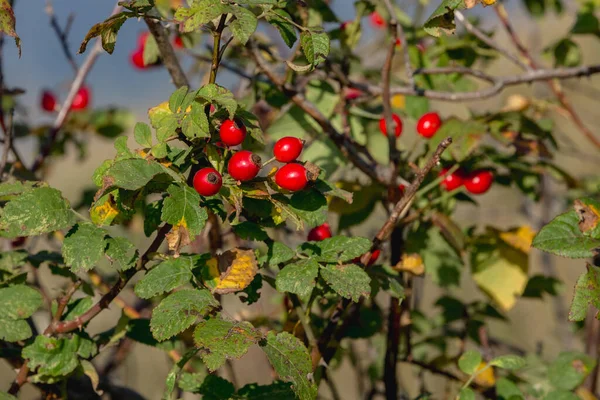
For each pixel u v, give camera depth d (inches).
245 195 25.9
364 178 35.8
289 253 26.7
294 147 26.1
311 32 25.6
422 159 33.1
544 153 34.1
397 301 31.8
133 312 34.9
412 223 33.8
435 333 36.7
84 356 27.7
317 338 29.4
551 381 32.7
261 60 33.3
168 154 25.8
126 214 25.8
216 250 33.2
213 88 25.1
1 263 29.7
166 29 32.5
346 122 33.7
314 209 26.6
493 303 37.1
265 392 27.7
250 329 24.9
